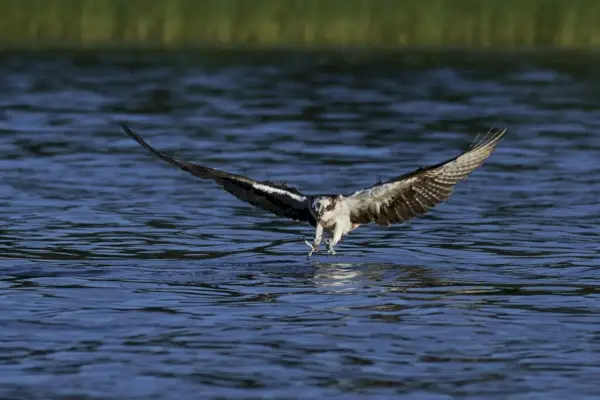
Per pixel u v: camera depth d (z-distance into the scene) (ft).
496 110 101.96
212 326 40.81
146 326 40.81
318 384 34.83
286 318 41.88
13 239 55.98
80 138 88.02
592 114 99.76
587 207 64.34
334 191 68.64
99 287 46.47
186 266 50.72
